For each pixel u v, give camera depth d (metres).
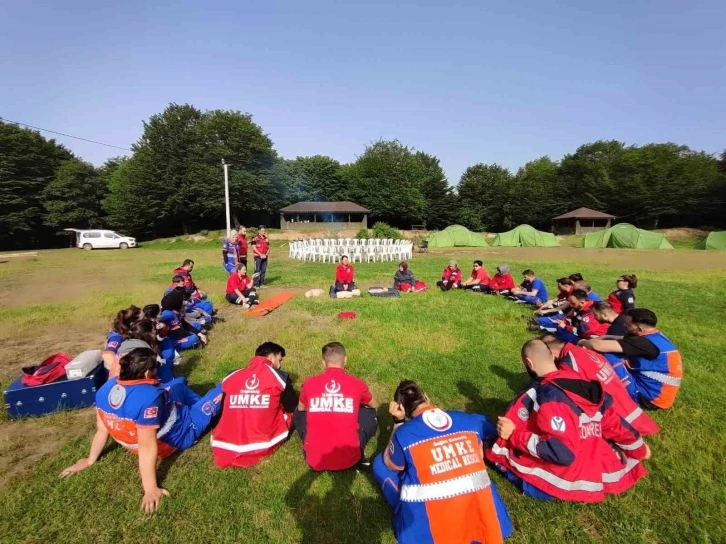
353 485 3.10
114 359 4.00
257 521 2.76
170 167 43.88
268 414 3.39
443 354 5.84
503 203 59.53
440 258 22.56
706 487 3.00
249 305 9.23
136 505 2.90
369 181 54.59
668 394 4.02
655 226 51.03
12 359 5.91
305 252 20.78
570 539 2.57
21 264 19.58
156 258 23.22
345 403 3.22
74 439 3.73
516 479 2.99
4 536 2.60
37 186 41.34
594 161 60.50
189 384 4.94
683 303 9.77
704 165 51.94
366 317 8.03
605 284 12.87
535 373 3.03
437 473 2.33
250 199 46.75
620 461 2.92
